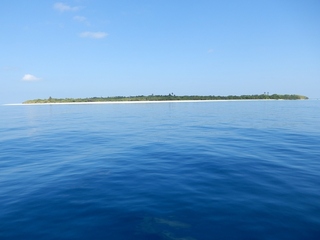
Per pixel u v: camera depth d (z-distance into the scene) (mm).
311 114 27688
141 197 4891
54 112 37219
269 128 16328
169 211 4270
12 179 6090
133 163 7535
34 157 8562
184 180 5883
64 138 13008
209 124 18969
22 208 4449
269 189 5215
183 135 13477
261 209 4285
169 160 7852
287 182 5637
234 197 4832
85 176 6273
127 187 5457
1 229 3752
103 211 4293
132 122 21141
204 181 5785
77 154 8992
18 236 3564
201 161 7652
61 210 4352
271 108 40031
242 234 3533
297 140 11625
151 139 12242
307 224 3760
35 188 5449
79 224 3863
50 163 7680
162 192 5145
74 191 5246
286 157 8094
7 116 30641
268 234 3525
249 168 6820
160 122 20828
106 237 3504
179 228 3717
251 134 13695
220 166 7043
